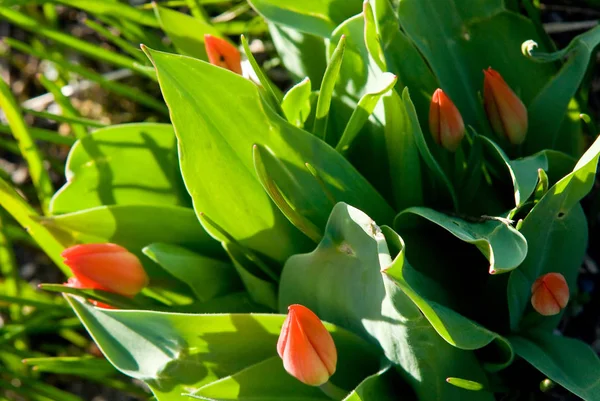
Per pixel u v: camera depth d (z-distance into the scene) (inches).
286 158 26.4
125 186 28.9
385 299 24.9
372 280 25.1
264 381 25.8
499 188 28.6
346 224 24.9
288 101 27.0
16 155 38.0
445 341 25.2
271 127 26.2
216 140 26.1
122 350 26.6
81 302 26.9
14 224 33.7
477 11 27.7
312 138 26.3
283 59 29.8
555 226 26.1
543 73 27.9
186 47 30.1
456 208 27.0
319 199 26.6
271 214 26.9
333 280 25.8
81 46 32.3
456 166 27.4
